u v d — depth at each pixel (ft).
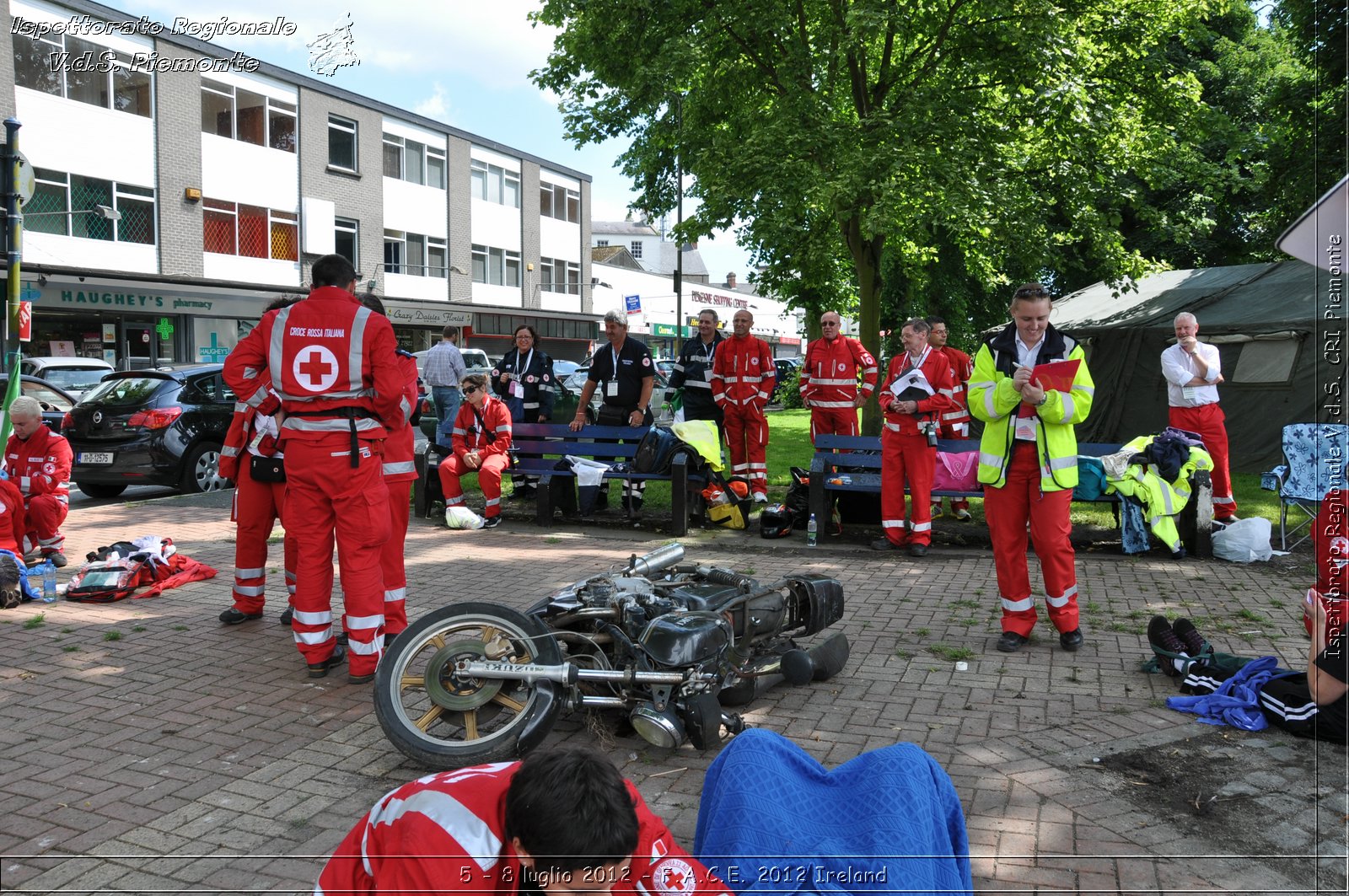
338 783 12.62
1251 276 50.62
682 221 51.37
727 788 7.69
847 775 8.14
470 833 5.93
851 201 45.52
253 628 19.81
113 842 11.02
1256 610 20.65
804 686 16.24
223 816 11.68
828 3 50.80
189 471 38.45
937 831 7.66
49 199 81.00
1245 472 44.24
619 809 5.32
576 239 151.94
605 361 33.27
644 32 53.26
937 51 53.98
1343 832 10.99
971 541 28.81
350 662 16.51
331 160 107.65
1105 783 12.33
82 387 54.95
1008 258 67.10
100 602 21.81
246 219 98.12
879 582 23.65
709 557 26.63
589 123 62.49
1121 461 26.03
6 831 11.25
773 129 47.65
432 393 50.52
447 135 123.24
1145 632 19.22
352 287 17.02
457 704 13.12
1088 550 27.04
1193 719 14.52
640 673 12.87
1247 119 75.31
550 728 12.91
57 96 80.89
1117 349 50.90
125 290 86.38
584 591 14.73
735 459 33.73
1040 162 54.13
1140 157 54.34
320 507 16.39
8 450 25.04
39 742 13.84
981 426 55.11
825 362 32.12
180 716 14.90
